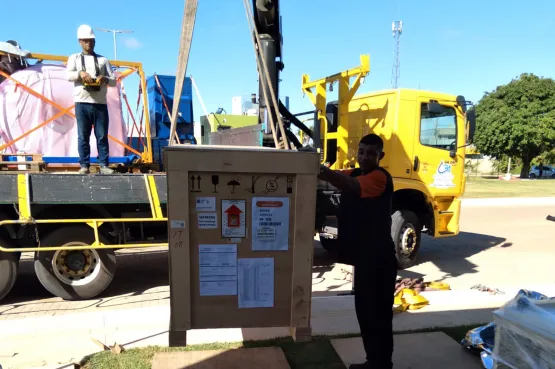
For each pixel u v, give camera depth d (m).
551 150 37.78
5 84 5.16
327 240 7.22
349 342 3.53
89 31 4.63
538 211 14.22
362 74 6.05
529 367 2.46
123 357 3.17
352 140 6.82
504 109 34.62
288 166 1.95
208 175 1.91
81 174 4.31
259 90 5.46
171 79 6.94
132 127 6.28
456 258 7.36
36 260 4.49
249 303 2.02
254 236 1.99
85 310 4.46
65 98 5.30
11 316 4.27
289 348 3.41
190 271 1.95
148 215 4.74
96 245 4.47
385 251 2.80
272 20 5.27
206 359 3.14
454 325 3.94
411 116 6.12
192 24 2.14
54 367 3.01
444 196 6.66
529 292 3.35
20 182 4.14
